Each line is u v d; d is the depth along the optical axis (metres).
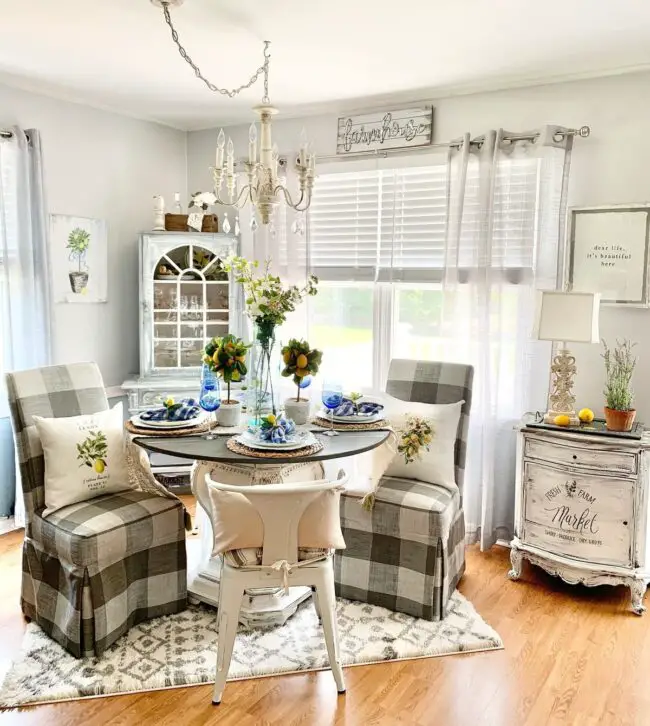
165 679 2.36
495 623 2.80
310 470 2.94
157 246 4.20
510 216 3.47
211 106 4.12
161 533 2.72
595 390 3.43
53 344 3.80
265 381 2.80
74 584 2.45
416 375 3.31
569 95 3.38
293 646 2.59
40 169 3.64
